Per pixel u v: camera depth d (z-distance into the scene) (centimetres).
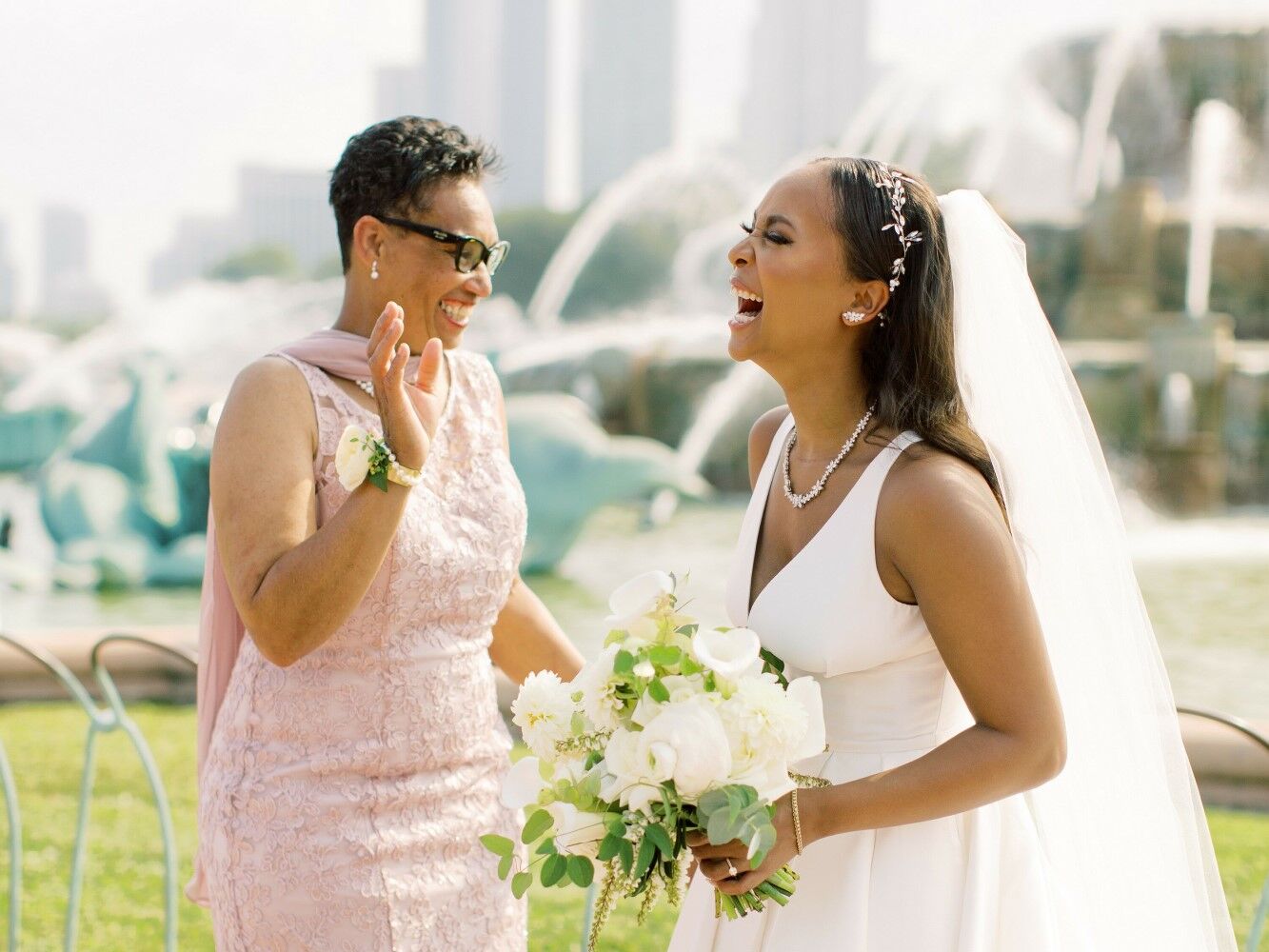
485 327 2145
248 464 233
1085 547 232
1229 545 1317
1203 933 233
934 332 218
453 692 250
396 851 241
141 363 1164
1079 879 232
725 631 201
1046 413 231
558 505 1089
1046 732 195
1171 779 234
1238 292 2141
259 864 239
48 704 631
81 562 1066
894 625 210
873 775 198
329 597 223
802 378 222
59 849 462
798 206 215
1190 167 2317
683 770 182
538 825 194
